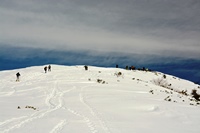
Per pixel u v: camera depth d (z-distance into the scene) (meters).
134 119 17.09
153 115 18.42
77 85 36.50
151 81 53.50
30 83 39.09
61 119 16.27
